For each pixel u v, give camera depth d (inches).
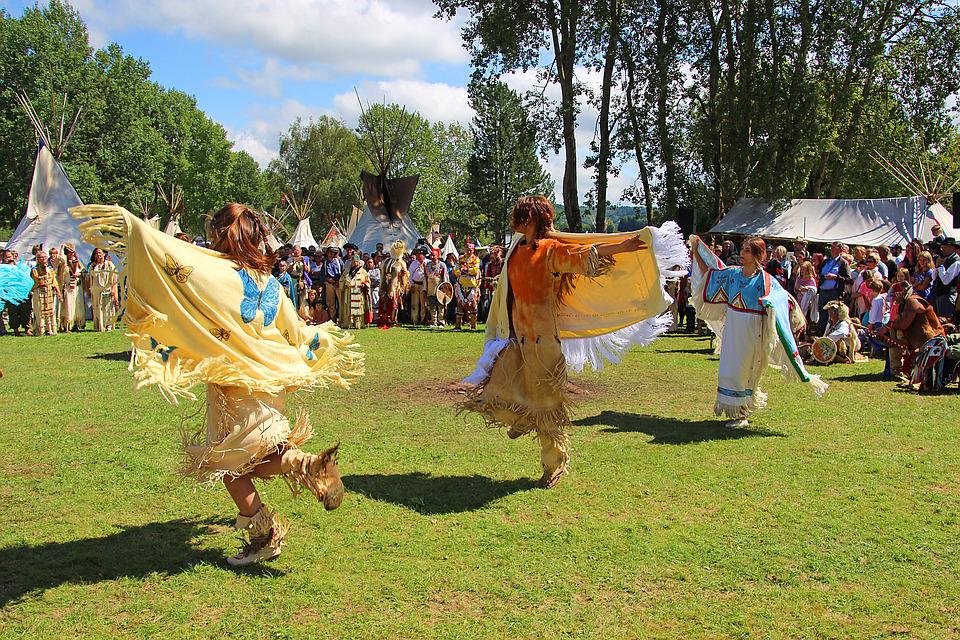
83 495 208.5
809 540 175.8
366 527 185.0
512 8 1144.8
